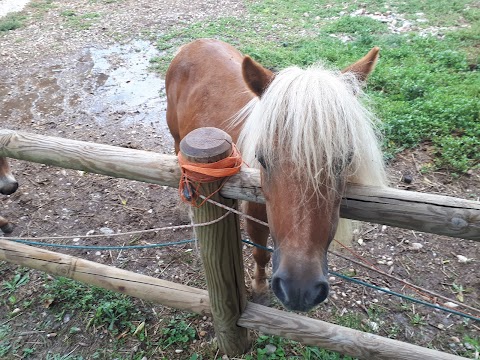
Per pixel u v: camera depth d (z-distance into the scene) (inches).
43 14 349.7
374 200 59.2
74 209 146.9
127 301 111.3
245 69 69.6
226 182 65.4
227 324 86.4
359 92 66.9
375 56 70.5
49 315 110.1
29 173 164.6
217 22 301.6
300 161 56.7
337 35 263.4
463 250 122.6
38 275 121.3
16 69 258.4
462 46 231.3
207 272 77.8
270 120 60.7
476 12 274.2
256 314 84.1
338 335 76.3
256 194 64.8
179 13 330.6
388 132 164.4
